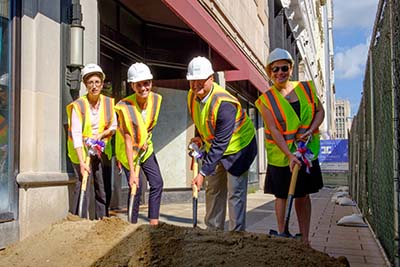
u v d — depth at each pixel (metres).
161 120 8.85
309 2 28.86
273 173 3.86
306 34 27.22
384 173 4.30
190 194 8.85
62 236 3.68
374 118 5.34
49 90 4.21
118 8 7.38
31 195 3.93
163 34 8.61
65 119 4.38
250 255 3.08
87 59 4.82
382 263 4.01
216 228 3.96
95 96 4.35
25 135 4.01
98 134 4.38
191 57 8.75
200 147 4.11
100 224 3.78
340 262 3.24
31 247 3.61
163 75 8.78
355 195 9.51
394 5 3.47
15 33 3.98
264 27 14.55
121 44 7.43
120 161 4.63
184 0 6.05
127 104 4.48
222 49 7.61
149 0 7.29
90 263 3.16
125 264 3.06
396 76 3.46
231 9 9.84
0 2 3.87
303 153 3.65
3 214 3.71
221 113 3.70
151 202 4.52
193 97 3.90
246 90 12.63
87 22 4.86
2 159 3.82
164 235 3.42
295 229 5.73
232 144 3.86
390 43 3.68
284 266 2.96
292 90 3.85
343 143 19.61
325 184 19.50
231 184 3.86
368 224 6.15
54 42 4.30
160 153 8.83
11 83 3.92
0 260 3.41
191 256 3.07
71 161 4.39
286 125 3.74
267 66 3.90
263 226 6.04
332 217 7.28
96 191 4.56
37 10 4.13
